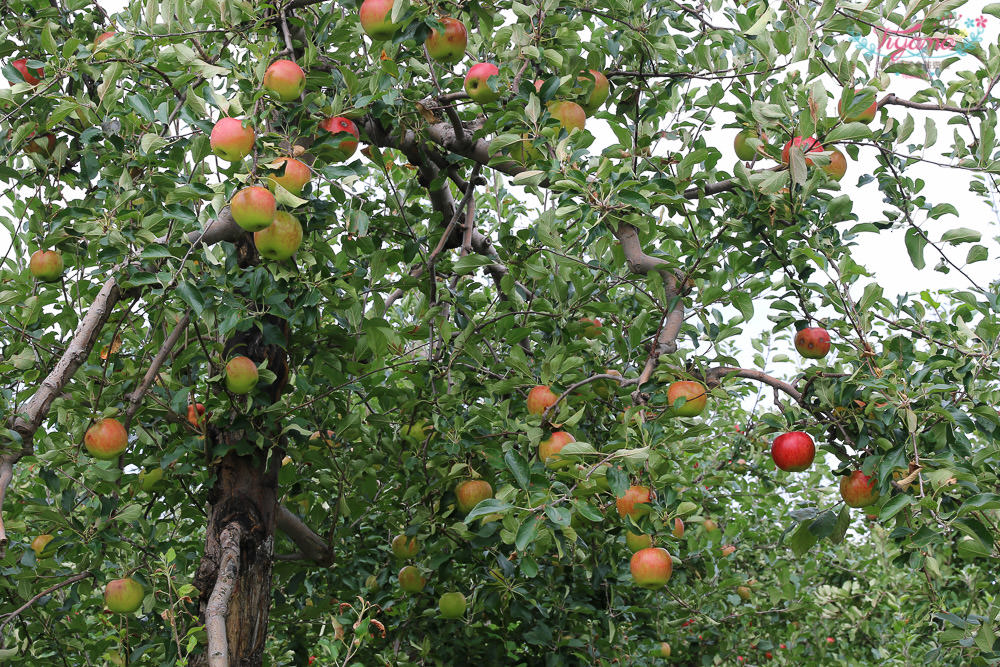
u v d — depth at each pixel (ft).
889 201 9.80
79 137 9.55
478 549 11.25
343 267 10.05
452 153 10.96
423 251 11.19
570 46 9.61
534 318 11.20
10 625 10.36
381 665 11.83
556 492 7.29
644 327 10.25
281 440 10.47
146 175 9.05
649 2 10.27
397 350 10.21
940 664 11.36
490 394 10.63
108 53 8.63
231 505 9.81
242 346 10.12
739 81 10.68
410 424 10.46
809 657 18.92
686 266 9.99
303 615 12.41
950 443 8.37
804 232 9.39
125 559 9.32
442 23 8.77
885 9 9.25
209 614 7.98
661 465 7.72
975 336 9.52
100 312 7.69
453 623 12.02
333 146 8.41
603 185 8.01
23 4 10.57
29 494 11.53
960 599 13.83
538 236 9.77
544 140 8.64
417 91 10.00
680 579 13.88
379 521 12.89
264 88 8.15
